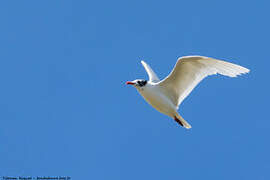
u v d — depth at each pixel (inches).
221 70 550.0
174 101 586.2
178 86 575.2
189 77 566.9
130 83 582.2
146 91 578.2
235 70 540.1
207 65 553.6
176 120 593.3
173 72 558.6
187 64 552.1
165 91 579.8
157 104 583.2
